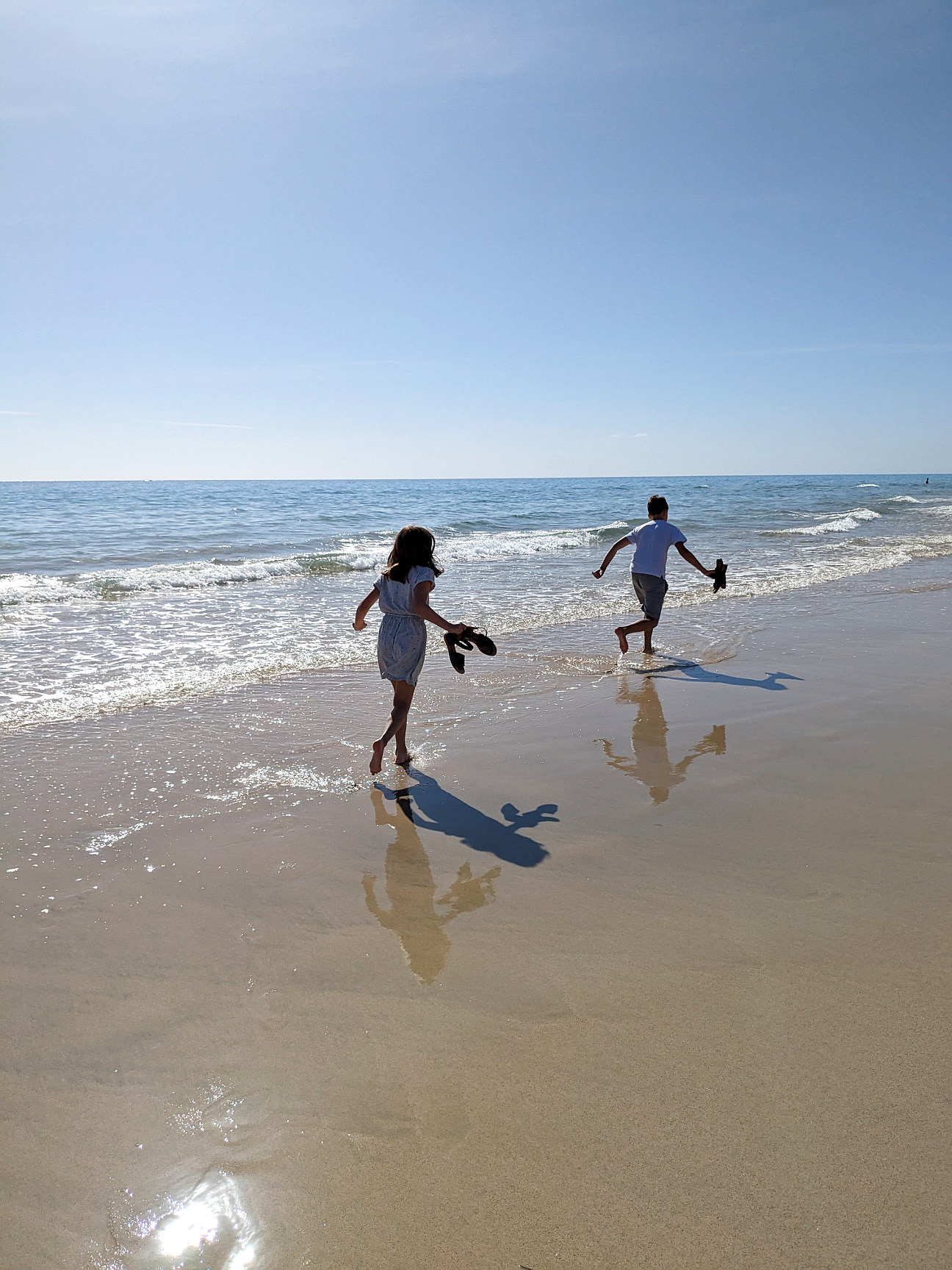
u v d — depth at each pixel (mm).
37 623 9297
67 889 3385
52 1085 2236
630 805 4312
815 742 5297
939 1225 1770
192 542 19953
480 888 3414
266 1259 1723
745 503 38094
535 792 4508
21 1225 1794
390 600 4902
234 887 3422
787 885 3379
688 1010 2541
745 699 6348
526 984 2705
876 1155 1958
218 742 5309
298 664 7398
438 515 30531
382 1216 1822
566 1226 1786
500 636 8742
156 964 2846
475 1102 2156
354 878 3516
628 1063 2297
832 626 9195
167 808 4258
